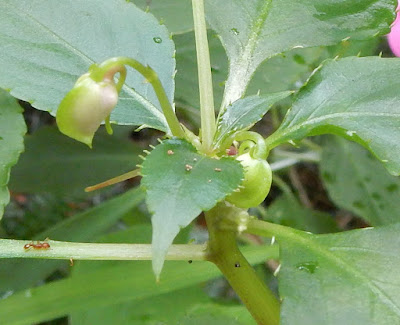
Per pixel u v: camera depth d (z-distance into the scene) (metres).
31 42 0.16
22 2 0.16
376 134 0.14
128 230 0.21
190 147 0.12
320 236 0.14
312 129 0.15
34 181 0.25
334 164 0.27
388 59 0.15
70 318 0.19
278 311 0.14
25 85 0.16
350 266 0.13
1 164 0.17
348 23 0.17
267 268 0.28
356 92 0.15
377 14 0.17
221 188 0.12
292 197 0.28
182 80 0.23
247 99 0.14
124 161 0.26
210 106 0.15
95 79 0.12
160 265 0.11
